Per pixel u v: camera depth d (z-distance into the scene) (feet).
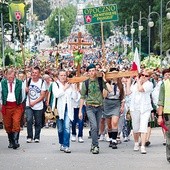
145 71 65.98
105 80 65.67
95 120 64.75
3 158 61.00
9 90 68.90
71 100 66.23
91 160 59.62
